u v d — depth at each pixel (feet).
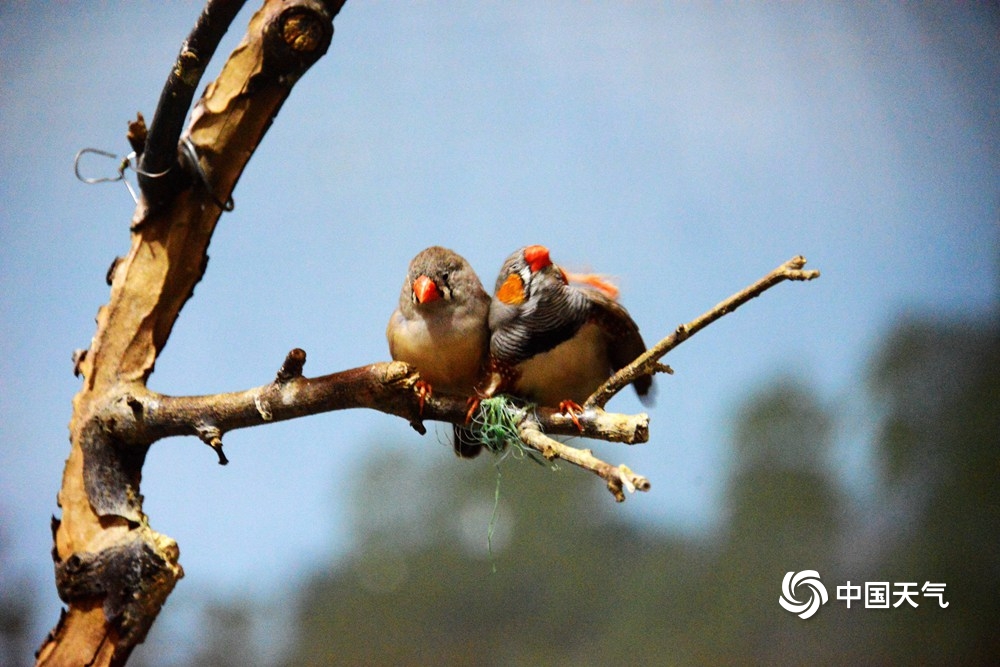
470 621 33.91
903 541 33.68
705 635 33.35
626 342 18.57
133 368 15.57
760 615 33.42
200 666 33.22
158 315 15.88
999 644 31.32
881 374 36.45
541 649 33.58
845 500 35.06
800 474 35.32
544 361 17.75
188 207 15.97
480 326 18.48
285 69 15.67
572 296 17.79
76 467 14.97
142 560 14.33
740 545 34.73
